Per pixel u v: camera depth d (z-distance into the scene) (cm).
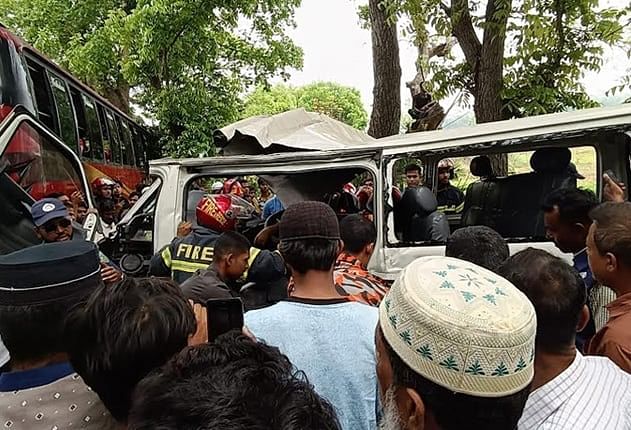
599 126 419
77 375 169
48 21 1816
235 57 1834
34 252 170
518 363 125
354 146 477
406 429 133
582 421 168
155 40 1524
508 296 131
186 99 1592
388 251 461
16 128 399
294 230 224
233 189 647
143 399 108
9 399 164
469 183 572
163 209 496
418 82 1162
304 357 208
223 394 103
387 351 137
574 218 313
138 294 159
